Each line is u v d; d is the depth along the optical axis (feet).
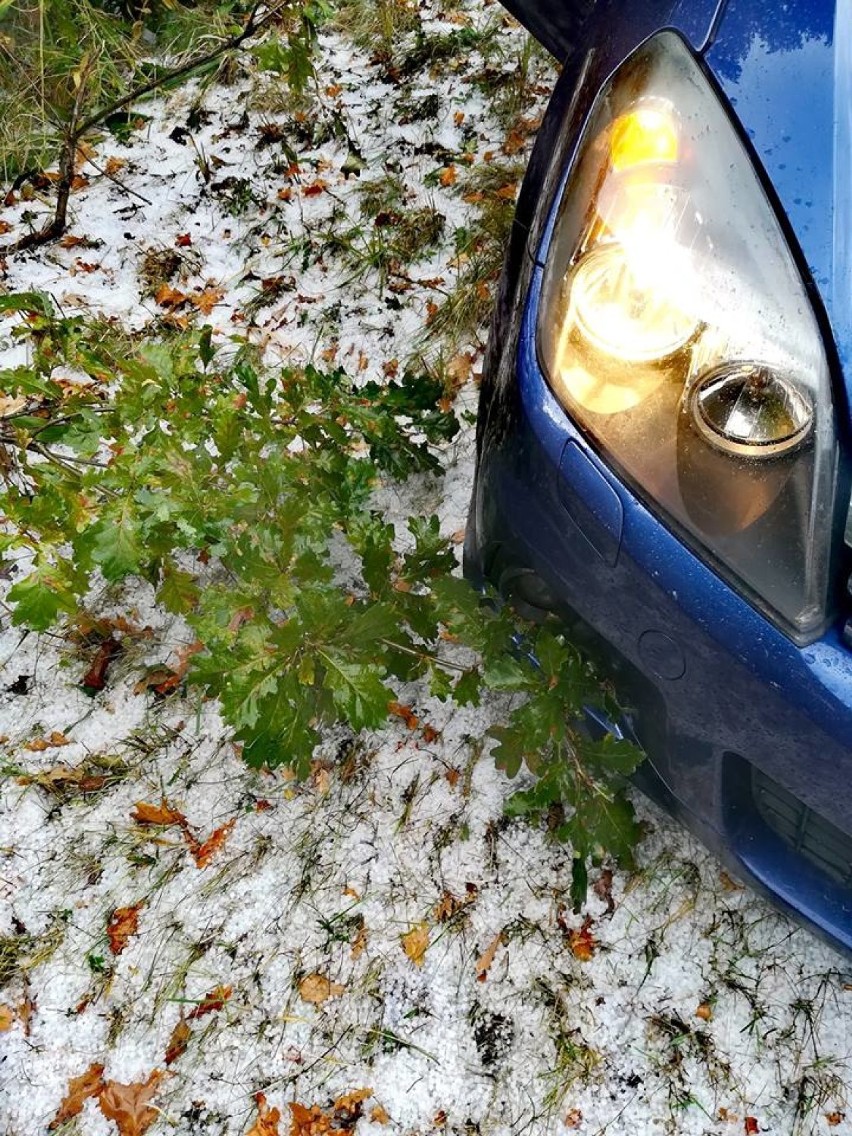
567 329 3.31
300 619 3.99
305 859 4.29
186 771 4.57
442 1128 3.69
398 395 4.98
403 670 4.27
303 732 3.73
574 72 4.09
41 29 7.34
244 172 7.30
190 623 3.87
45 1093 3.84
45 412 4.68
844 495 2.80
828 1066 3.73
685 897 4.09
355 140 7.44
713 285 3.10
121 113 7.75
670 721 3.36
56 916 4.23
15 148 7.42
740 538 2.94
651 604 3.10
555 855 4.23
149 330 6.34
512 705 4.61
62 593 3.96
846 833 3.09
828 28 3.20
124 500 4.00
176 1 7.85
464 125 7.45
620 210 3.34
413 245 6.64
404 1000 3.95
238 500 4.03
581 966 3.98
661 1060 3.78
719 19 3.38
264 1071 3.84
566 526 3.27
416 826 4.34
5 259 6.81
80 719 4.75
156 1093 3.82
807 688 2.84
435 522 4.40
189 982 4.04
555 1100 3.72
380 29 8.21
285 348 6.17
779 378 2.93
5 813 4.50
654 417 3.10
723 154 3.19
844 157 3.04
